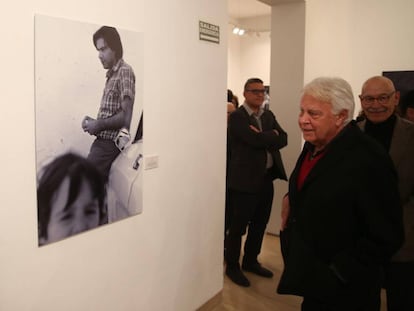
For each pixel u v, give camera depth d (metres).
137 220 1.97
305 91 1.42
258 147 2.85
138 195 1.95
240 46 7.96
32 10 1.42
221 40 2.46
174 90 2.12
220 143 2.55
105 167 1.75
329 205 1.35
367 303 1.41
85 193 1.67
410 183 1.90
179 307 2.34
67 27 1.53
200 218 2.43
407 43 4.28
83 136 1.64
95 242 1.76
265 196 3.10
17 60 1.39
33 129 1.46
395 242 1.30
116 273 1.89
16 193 1.43
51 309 1.61
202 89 2.33
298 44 3.72
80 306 1.73
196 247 2.42
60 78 1.53
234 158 2.96
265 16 7.50
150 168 2.01
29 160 1.46
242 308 2.66
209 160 2.46
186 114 2.22
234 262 3.06
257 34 7.54
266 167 3.04
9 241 1.43
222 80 2.51
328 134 1.40
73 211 1.63
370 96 2.00
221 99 2.52
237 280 3.00
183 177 2.25
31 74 1.44
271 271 3.22
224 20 2.47
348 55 4.67
